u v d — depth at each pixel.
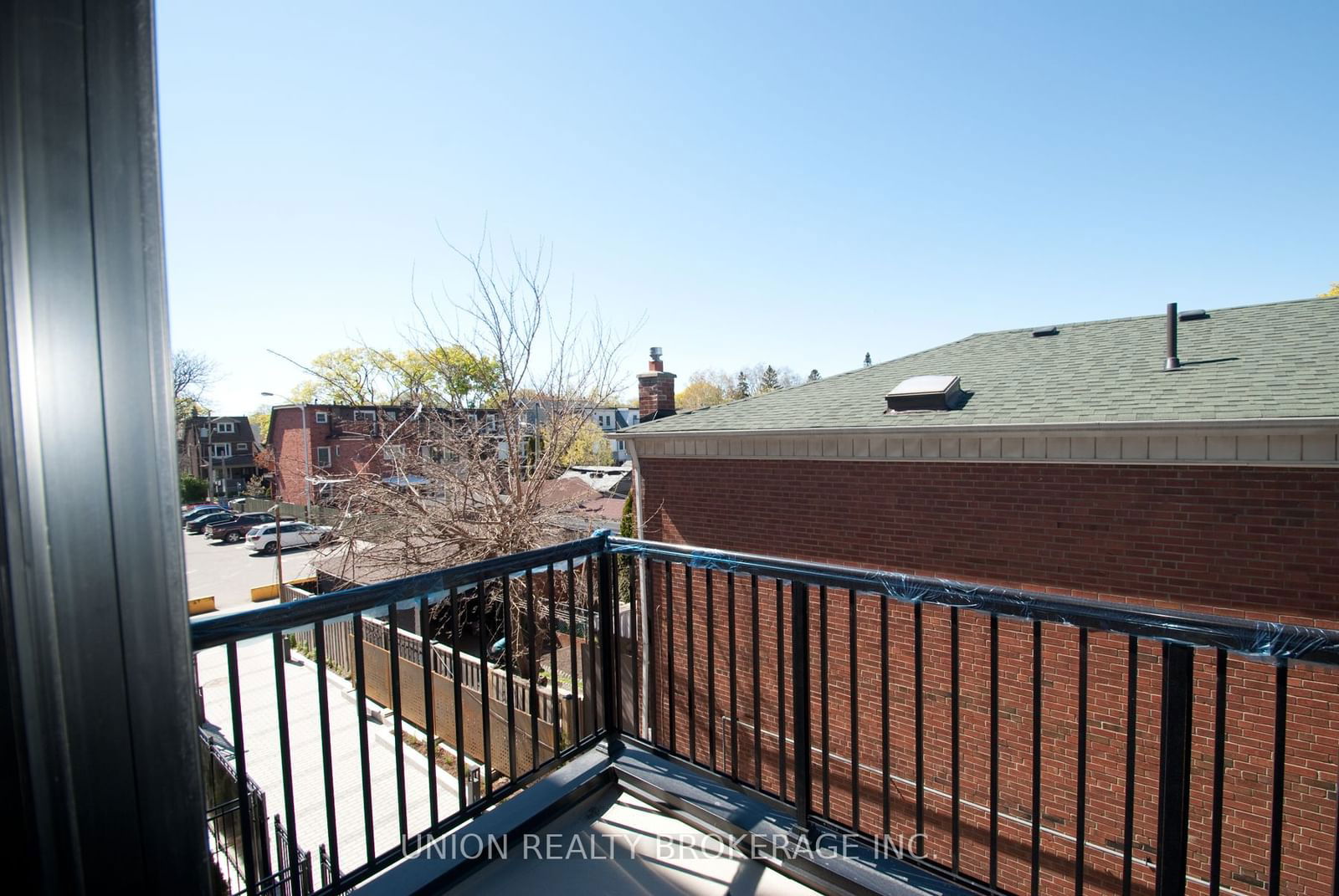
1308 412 5.06
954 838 1.66
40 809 0.51
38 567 0.51
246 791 1.44
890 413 7.50
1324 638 1.16
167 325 0.58
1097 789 5.87
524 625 10.23
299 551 27.16
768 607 7.79
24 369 0.50
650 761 2.22
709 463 8.70
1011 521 6.43
